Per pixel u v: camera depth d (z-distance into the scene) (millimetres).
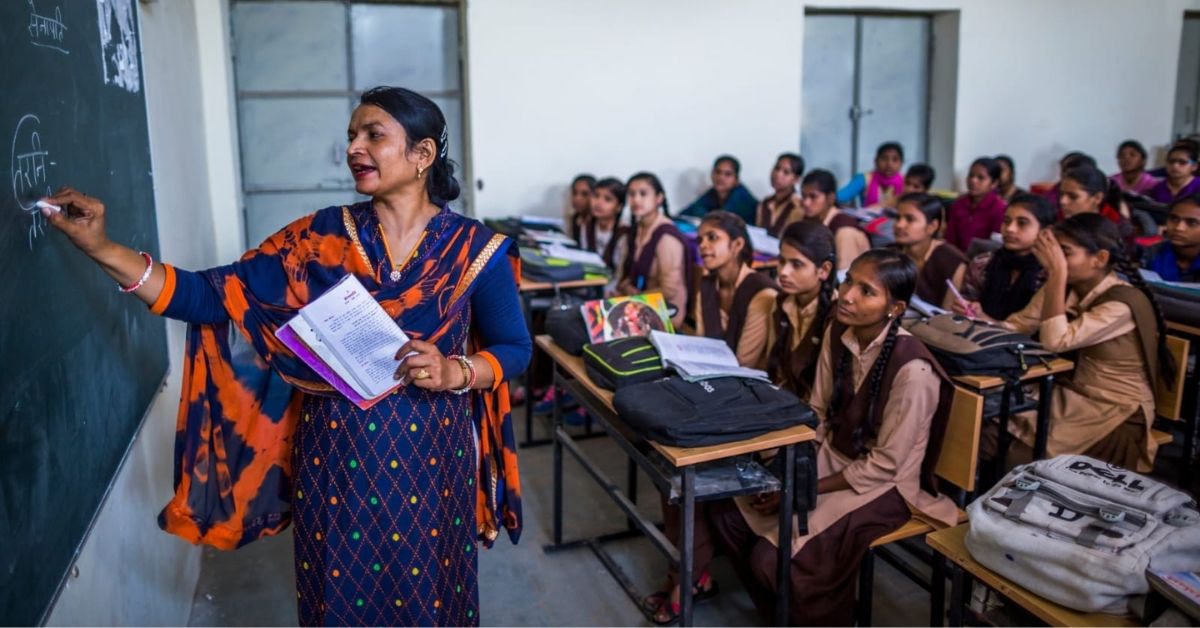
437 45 4809
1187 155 4965
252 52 4559
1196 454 2906
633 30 5000
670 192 5270
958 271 3287
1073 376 2617
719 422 1898
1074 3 5867
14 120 1090
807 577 2037
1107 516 1347
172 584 2057
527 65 4848
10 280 1051
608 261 4395
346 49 4680
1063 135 6055
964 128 5805
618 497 2352
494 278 1397
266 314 1319
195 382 1460
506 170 4922
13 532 1031
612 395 2168
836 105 5727
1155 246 3635
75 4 1433
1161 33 6125
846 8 5492
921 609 2316
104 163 1581
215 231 4125
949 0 5594
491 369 1386
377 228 1320
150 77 2359
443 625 1439
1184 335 2822
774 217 4949
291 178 4738
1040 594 1374
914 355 2023
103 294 1492
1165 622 1240
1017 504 1446
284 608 2332
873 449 2078
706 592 2369
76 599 1297
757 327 2664
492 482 1628
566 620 2305
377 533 1340
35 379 1133
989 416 2346
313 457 1343
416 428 1348
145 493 1820
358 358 1251
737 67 5242
